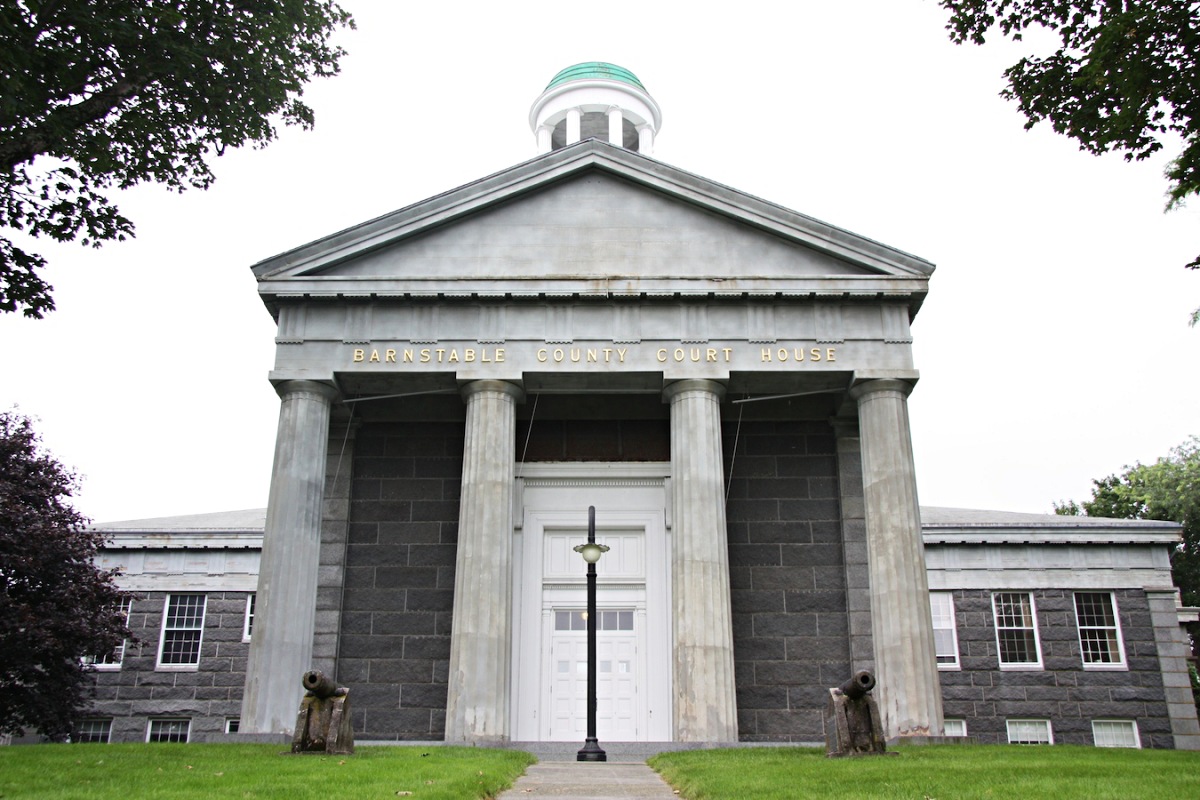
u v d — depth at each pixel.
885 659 26.53
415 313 29.25
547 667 30.62
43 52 18.56
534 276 29.20
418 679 30.12
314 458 28.23
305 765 16.72
